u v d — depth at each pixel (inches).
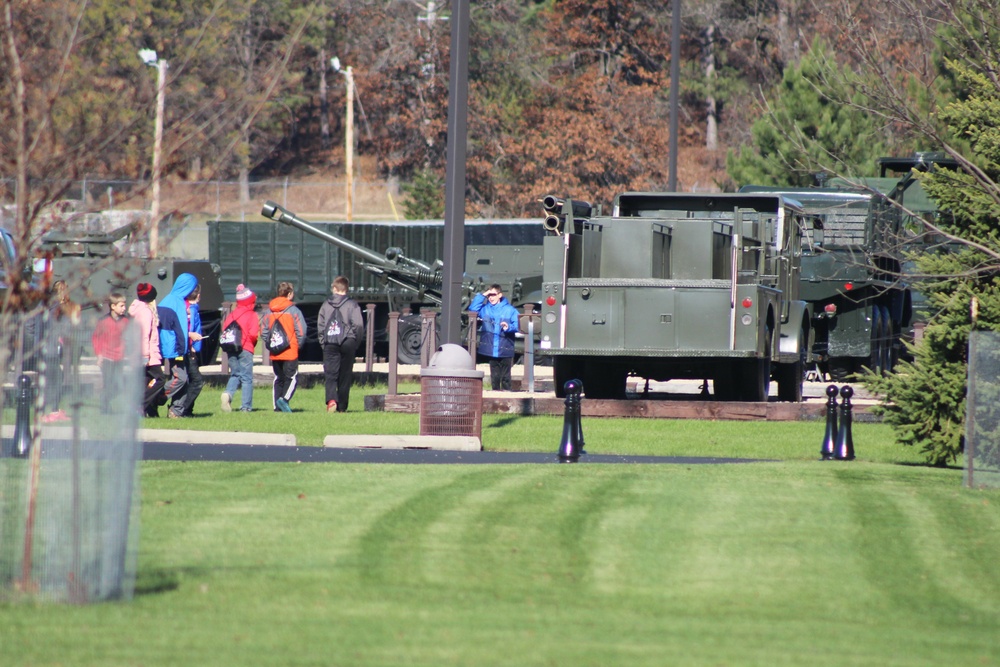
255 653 1155.9
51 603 1341.0
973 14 2600.9
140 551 1557.6
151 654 1149.1
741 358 3267.7
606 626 1296.8
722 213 3565.5
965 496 2026.3
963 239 2347.4
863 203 3941.9
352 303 3353.8
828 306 3991.1
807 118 6181.1
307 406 3585.1
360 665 1122.7
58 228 1779.0
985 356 2156.7
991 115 2421.3
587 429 3063.5
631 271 3238.2
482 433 2930.6
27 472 1359.5
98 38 1737.2
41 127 1422.2
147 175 1640.0
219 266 5689.0
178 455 2385.6
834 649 1233.4
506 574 1505.9
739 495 1951.3
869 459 2628.0
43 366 1360.7
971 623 1376.7
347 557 1549.0
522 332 4471.0
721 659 1172.5
